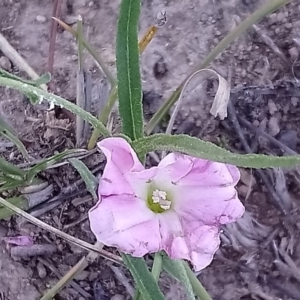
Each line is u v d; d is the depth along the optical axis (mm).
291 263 114
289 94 118
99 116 110
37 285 115
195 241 73
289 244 115
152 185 76
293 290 115
